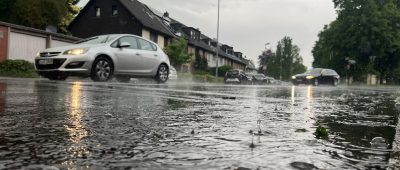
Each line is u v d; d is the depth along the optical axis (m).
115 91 5.61
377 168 1.26
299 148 1.59
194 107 3.57
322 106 4.34
